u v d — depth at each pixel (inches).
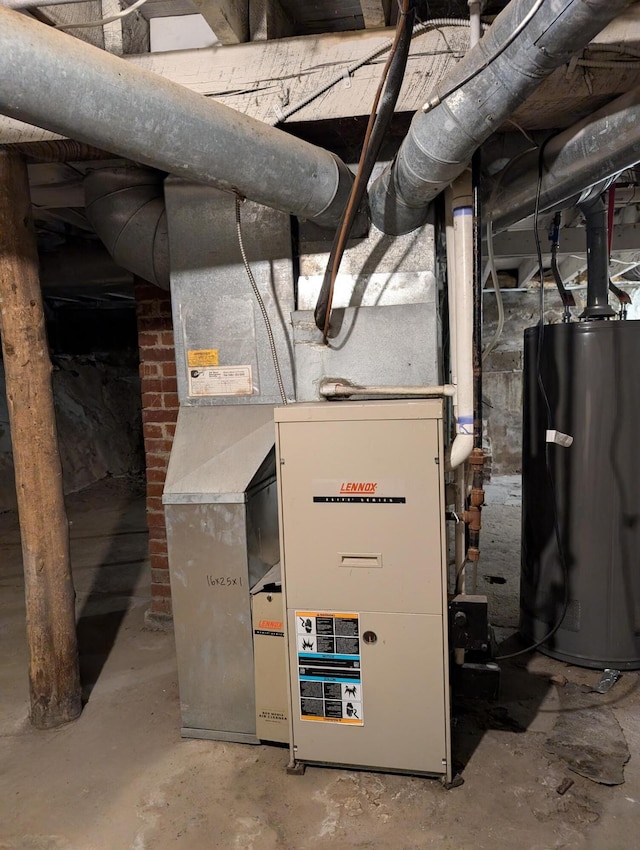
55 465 80.3
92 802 66.4
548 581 94.2
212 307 82.4
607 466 87.7
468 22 64.4
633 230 143.9
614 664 90.5
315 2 73.2
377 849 58.9
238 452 76.9
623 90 65.4
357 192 63.1
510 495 200.1
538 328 92.7
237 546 72.9
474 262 68.8
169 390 107.2
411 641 65.2
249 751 74.4
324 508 65.6
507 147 80.5
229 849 59.6
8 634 109.3
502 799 64.8
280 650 72.5
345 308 77.7
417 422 62.5
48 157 77.9
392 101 58.4
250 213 80.2
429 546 63.6
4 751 76.0
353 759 68.6
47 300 232.1
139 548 158.1
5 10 45.8
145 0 58.4
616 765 69.5
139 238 87.3
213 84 70.6
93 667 96.2
